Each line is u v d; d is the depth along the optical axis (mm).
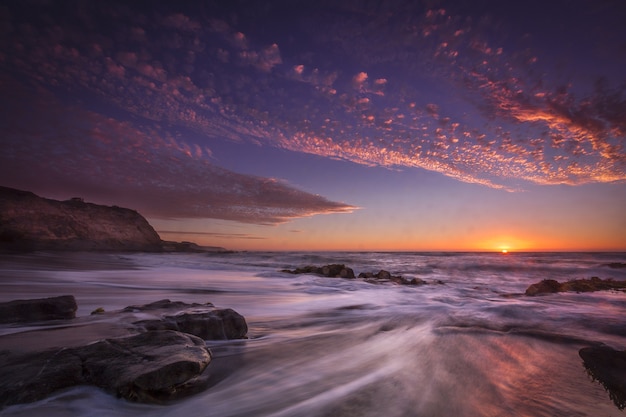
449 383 3896
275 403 3367
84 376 3354
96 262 30938
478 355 4961
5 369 3297
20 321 5164
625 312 8031
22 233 58125
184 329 5223
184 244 110688
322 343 5727
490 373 4223
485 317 7574
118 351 3785
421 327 6887
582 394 3574
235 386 3820
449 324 6941
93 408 3041
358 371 4324
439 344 5539
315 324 7629
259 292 14109
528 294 13039
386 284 17766
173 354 3723
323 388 3758
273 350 5219
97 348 3830
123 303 9586
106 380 3285
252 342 5652
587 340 5633
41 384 3104
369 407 3270
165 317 5449
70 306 5770
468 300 11547
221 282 17906
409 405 3299
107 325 4938
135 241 86000
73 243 65875
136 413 3109
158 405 3268
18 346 3895
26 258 28750
